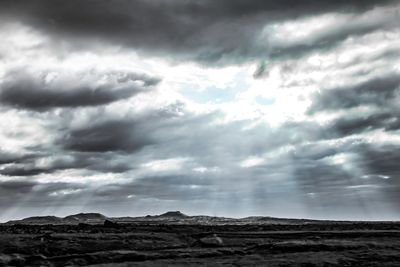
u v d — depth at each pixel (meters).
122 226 55.19
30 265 28.58
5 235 38.41
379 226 56.38
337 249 34.56
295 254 32.72
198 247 36.84
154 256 32.28
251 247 36.31
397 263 28.95
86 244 35.06
